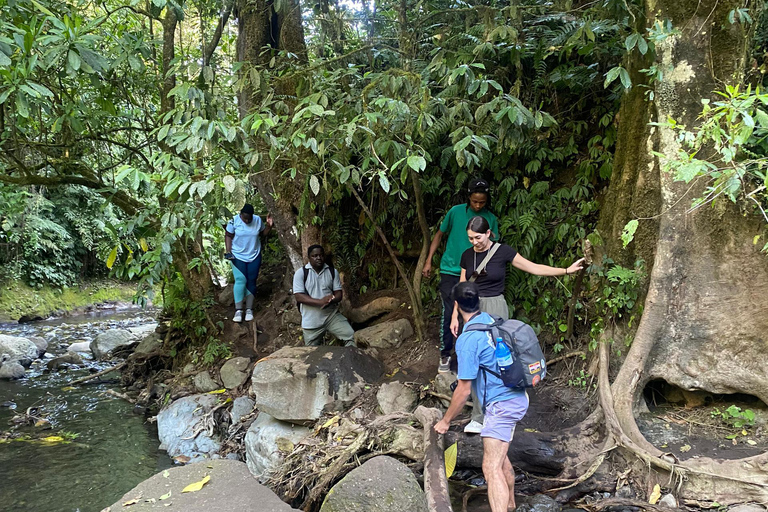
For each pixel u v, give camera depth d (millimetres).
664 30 3600
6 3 3812
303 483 4129
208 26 7488
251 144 4723
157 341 8461
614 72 3629
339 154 4797
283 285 8117
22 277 15195
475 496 3709
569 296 4941
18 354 9250
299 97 5184
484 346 3168
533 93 5945
